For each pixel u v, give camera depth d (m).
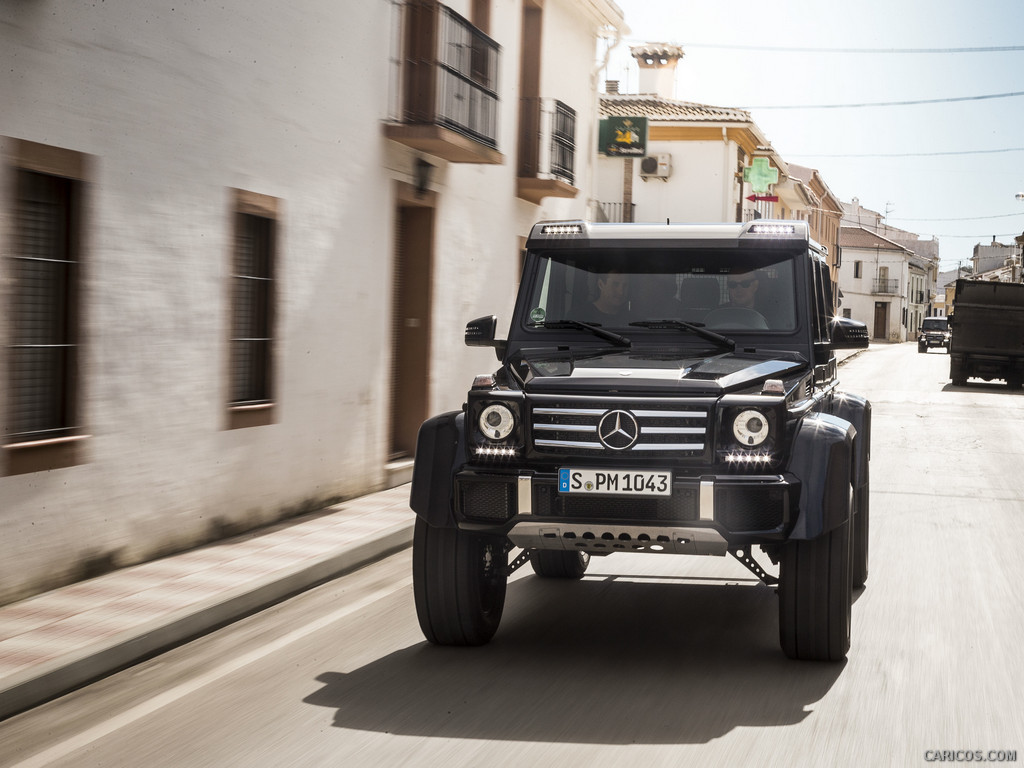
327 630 6.36
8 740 4.56
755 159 37.19
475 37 13.29
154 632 5.90
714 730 4.57
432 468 5.61
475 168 14.61
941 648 5.86
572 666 5.53
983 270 127.25
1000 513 10.57
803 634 5.44
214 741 4.48
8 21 6.51
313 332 10.32
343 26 10.61
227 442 8.89
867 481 7.40
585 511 5.24
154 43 7.79
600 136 23.86
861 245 99.12
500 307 15.91
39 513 6.88
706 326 6.36
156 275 7.92
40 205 6.95
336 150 10.61
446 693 5.09
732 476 5.14
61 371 7.16
